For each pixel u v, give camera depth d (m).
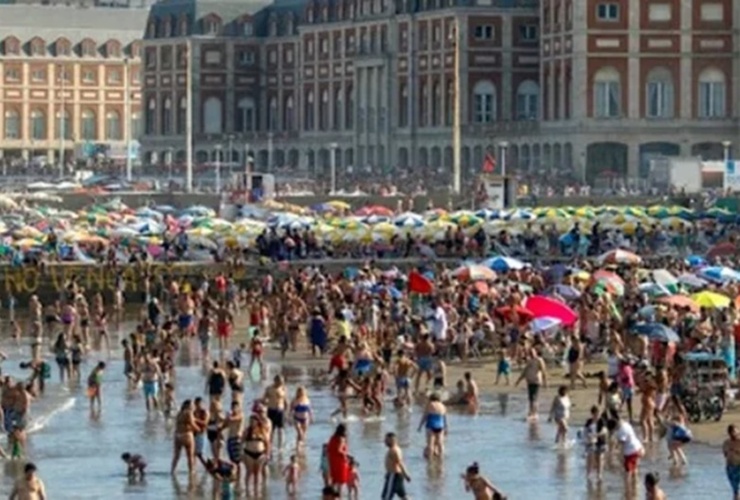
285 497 140.12
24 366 195.38
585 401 180.25
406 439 163.25
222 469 138.00
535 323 198.62
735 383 182.38
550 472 149.38
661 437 161.50
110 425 171.00
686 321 192.38
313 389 190.75
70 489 143.50
